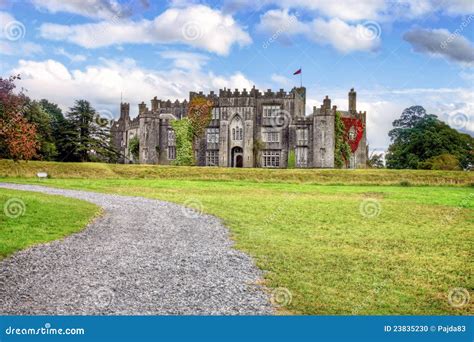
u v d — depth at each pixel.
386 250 20.58
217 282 15.20
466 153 88.62
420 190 49.75
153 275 15.78
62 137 88.38
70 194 38.84
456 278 16.62
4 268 15.98
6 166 59.81
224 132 89.81
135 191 44.09
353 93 100.12
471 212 32.75
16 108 32.88
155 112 93.50
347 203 36.22
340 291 14.88
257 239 22.20
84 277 15.32
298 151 88.38
